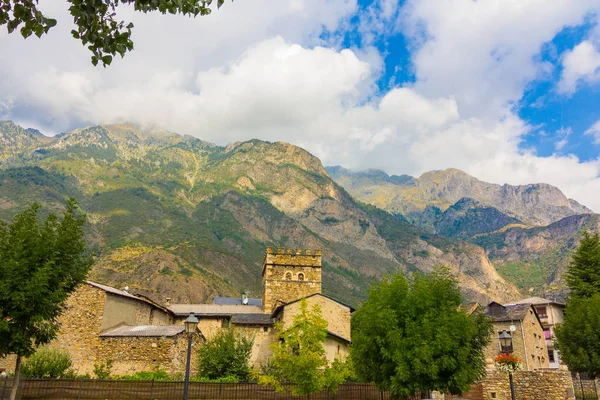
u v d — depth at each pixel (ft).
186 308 237.66
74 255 87.76
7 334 79.71
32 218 88.07
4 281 78.48
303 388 127.13
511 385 114.73
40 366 128.16
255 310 243.60
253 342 188.34
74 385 109.19
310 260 248.52
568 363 157.48
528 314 220.43
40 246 82.89
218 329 216.54
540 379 137.59
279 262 246.27
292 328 136.67
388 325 115.65
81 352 155.33
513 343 205.67
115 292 170.19
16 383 80.74
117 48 39.17
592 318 155.53
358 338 122.72
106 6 38.06
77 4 36.04
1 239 83.97
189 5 39.75
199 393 120.06
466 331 115.75
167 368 153.07
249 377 162.09
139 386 114.32
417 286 122.01
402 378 110.22
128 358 154.71
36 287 78.79
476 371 121.08
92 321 159.53
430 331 113.09
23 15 36.45
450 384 112.57
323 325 136.77
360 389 141.49
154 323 204.03
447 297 121.80
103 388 111.34
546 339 257.34
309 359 128.16
